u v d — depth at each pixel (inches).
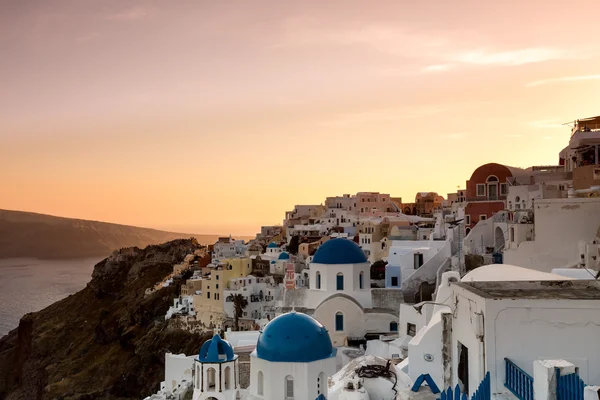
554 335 728.3
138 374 4722.0
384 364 1525.6
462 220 3334.2
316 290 2748.5
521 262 2055.9
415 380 1457.9
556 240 2010.3
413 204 6904.5
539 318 732.0
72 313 7258.9
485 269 1486.2
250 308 4603.8
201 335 4581.7
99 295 7367.1
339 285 2716.5
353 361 1604.3
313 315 2630.4
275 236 6998.0
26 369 6422.2
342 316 2610.7
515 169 3523.6
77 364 5689.0
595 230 1971.0
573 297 745.0
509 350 732.7
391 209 6579.7
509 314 736.3
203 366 1903.3
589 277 1483.8
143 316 5516.7
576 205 1996.8
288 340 1700.3
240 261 4825.3
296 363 1670.8
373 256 4709.6
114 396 4761.3
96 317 6904.5
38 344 6540.4
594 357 721.0
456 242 2974.9
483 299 748.0
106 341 5856.3
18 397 6353.3
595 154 2974.9
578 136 3100.4
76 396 4857.3
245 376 2151.8
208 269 5526.6
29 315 7549.2
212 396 1889.8
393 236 4618.6
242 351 2434.8
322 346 1724.9
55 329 6791.3
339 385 1491.1
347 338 2586.1
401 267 3122.5
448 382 908.0
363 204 6525.6
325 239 5492.1
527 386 675.4
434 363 1492.4
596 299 725.9
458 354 858.1
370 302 2714.1
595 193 2313.0
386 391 1412.4
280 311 2760.8
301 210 7746.1
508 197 3090.6
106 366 5295.3
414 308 2260.1
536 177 3383.4
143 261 7500.0
